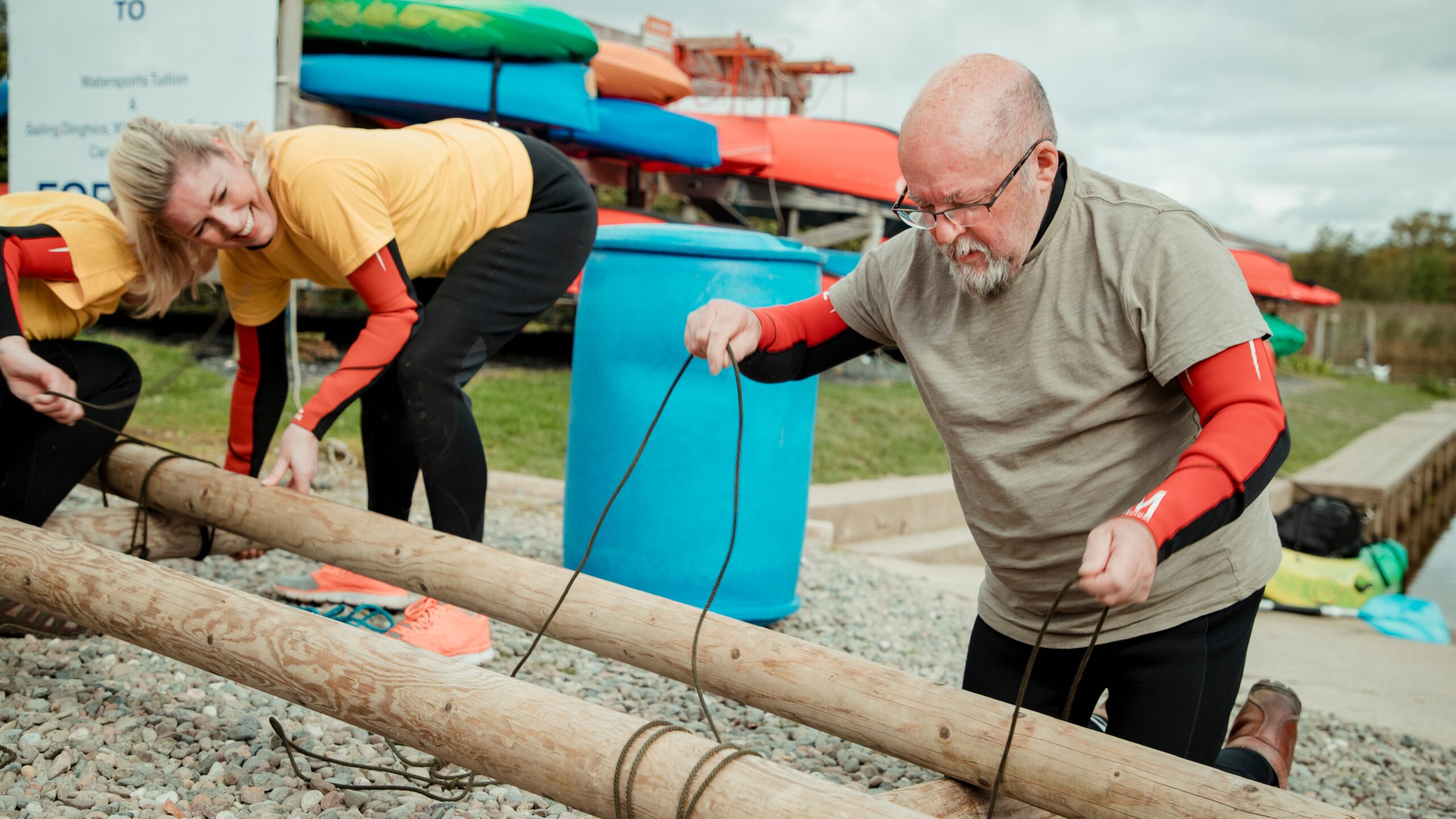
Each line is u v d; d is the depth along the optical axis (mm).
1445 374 40719
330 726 2615
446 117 6129
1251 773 2389
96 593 2260
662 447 3719
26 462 2816
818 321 2223
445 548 2512
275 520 2715
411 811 2193
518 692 1775
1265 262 16266
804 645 2123
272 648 1999
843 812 1458
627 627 2277
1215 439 1587
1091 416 1870
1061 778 1749
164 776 2215
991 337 1925
